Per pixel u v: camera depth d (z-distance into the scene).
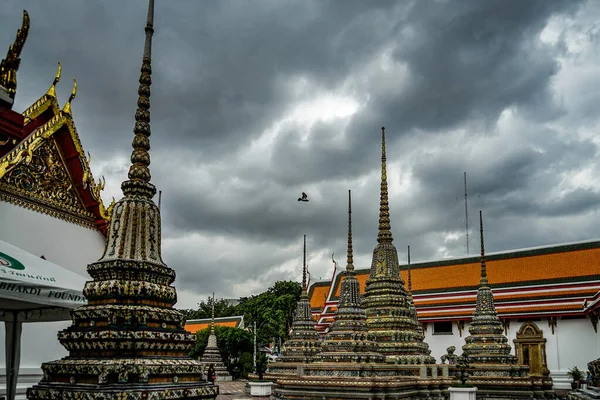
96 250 20.39
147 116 9.99
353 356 21.98
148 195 9.72
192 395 8.61
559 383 43.91
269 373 37.78
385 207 28.69
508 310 48.12
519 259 52.47
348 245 25.14
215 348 60.97
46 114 19.02
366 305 26.91
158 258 9.39
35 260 10.85
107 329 8.24
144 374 8.01
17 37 14.44
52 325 18.23
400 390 21.75
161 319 8.74
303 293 40.56
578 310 44.50
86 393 7.75
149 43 10.23
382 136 30.03
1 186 16.80
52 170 18.80
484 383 29.33
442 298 53.22
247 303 81.69
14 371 11.80
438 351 51.34
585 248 49.34
